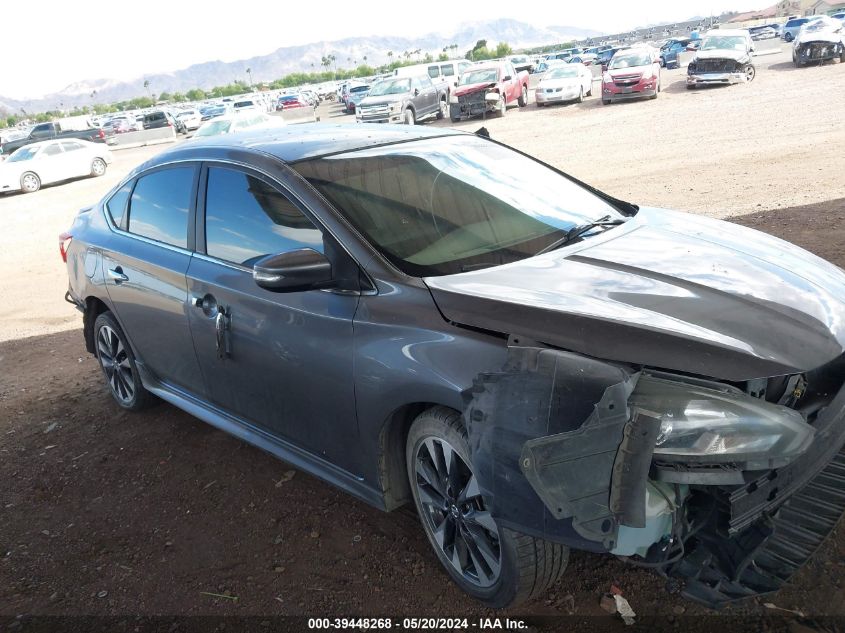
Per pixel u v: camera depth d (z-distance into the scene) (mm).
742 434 2006
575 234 3086
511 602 2473
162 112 40594
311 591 2824
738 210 8008
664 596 2570
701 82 23406
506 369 2188
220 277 3340
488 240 2957
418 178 3238
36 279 10422
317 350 2873
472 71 25250
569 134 17812
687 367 2090
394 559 2953
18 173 21938
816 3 125688
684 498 2090
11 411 5098
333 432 2980
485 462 2178
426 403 2674
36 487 3924
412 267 2744
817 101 17172
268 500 3504
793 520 2268
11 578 3125
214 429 4359
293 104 58312
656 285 2520
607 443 1960
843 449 2512
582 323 2240
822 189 8492
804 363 2180
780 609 2445
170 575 3029
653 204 9070
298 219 3020
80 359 6188
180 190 3734
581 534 2006
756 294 2486
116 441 4367
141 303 3945
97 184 21734
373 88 25344
